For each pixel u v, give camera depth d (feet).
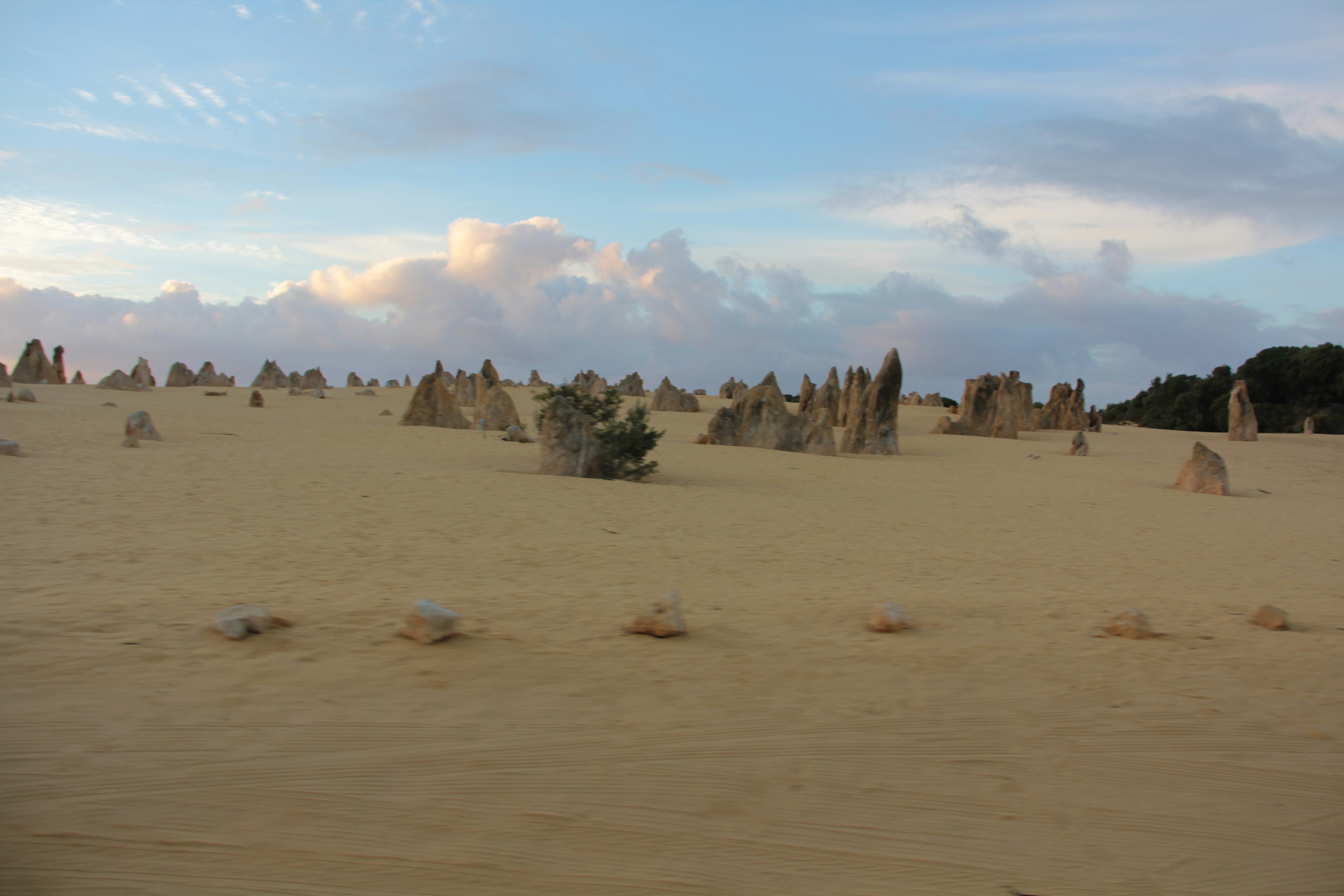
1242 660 21.77
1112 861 11.84
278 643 18.69
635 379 220.02
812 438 101.71
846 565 35.22
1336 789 14.37
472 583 27.22
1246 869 11.87
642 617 21.65
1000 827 12.57
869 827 12.35
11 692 14.83
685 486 60.64
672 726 15.51
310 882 10.18
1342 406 235.61
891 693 17.99
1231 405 150.41
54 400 119.96
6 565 25.27
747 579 31.01
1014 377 168.96
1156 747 15.67
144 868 10.21
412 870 10.55
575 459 61.77
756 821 12.32
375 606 22.70
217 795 11.96
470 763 13.46
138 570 25.76
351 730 14.37
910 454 107.24
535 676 17.84
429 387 109.29
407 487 49.75
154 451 60.08
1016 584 32.32
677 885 10.69
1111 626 24.08
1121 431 176.86
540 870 10.75
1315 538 50.83
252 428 92.32
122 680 15.84
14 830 10.76
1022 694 18.28
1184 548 44.62
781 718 16.17
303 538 33.37
